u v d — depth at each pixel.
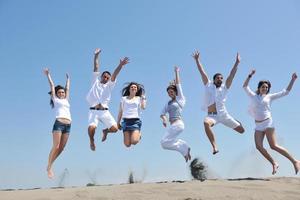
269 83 8.52
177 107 8.73
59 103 8.66
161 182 7.30
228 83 8.60
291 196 6.13
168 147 8.61
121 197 6.04
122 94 9.05
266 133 8.33
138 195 6.13
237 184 6.90
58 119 8.52
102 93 9.00
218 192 6.27
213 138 8.37
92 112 8.98
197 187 6.62
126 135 8.78
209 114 8.59
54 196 6.22
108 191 6.47
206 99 8.63
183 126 8.65
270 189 6.52
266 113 8.38
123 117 8.83
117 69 8.89
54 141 8.43
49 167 8.28
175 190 6.40
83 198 6.04
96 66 9.10
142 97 9.01
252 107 8.49
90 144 9.03
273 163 8.23
